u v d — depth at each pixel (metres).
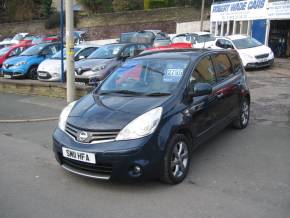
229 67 7.05
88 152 4.59
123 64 6.38
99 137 4.62
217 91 6.12
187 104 5.23
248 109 7.80
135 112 4.80
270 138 6.98
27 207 4.41
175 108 5.00
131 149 4.46
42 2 50.91
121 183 4.99
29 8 50.81
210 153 6.18
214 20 28.66
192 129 5.25
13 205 4.46
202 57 6.10
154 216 4.14
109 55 12.61
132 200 4.53
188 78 5.50
